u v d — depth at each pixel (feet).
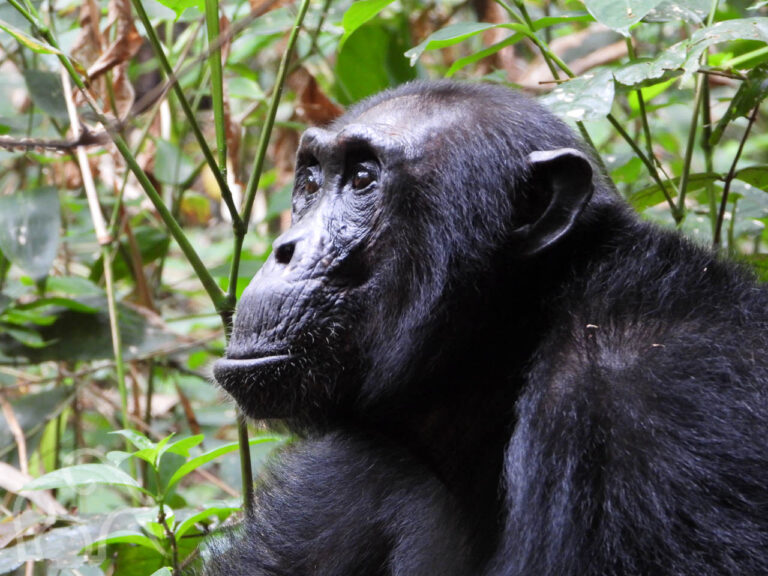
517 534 24.86
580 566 23.90
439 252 28.07
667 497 23.61
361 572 31.01
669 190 37.76
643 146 54.24
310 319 28.09
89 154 44.37
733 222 37.06
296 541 31.96
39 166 50.72
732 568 22.98
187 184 48.65
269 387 27.91
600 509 24.14
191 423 46.52
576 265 28.17
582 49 55.72
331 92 55.93
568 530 24.08
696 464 23.71
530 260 28.09
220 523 36.24
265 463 35.45
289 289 28.22
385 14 55.47
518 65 61.62
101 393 46.62
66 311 43.83
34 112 47.62
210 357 55.57
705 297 26.71
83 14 41.68
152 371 46.44
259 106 55.42
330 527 31.50
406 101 29.86
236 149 43.91
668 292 26.73
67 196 52.60
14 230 40.78
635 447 24.17
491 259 28.09
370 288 28.40
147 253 48.49
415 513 29.96
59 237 43.57
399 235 28.25
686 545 23.32
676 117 60.13
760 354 25.32
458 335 28.19
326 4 48.21
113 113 41.22
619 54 53.57
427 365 28.25
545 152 28.19
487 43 54.75
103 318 43.68
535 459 25.05
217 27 30.89
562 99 31.30
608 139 56.29
